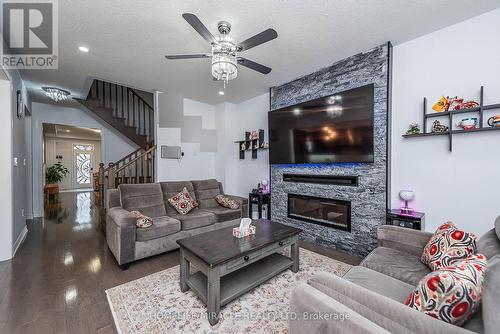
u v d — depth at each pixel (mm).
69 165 10141
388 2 1931
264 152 4445
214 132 5258
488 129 2025
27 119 4465
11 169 2693
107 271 2369
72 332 1509
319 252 2969
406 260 1657
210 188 4059
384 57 2605
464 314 870
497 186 2059
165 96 4445
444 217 2338
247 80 3732
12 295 1914
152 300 1870
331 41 2543
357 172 2879
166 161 4539
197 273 2135
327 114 3078
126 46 2641
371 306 907
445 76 2316
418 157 2504
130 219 2447
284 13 2057
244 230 2197
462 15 2125
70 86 4020
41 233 3633
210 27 2250
